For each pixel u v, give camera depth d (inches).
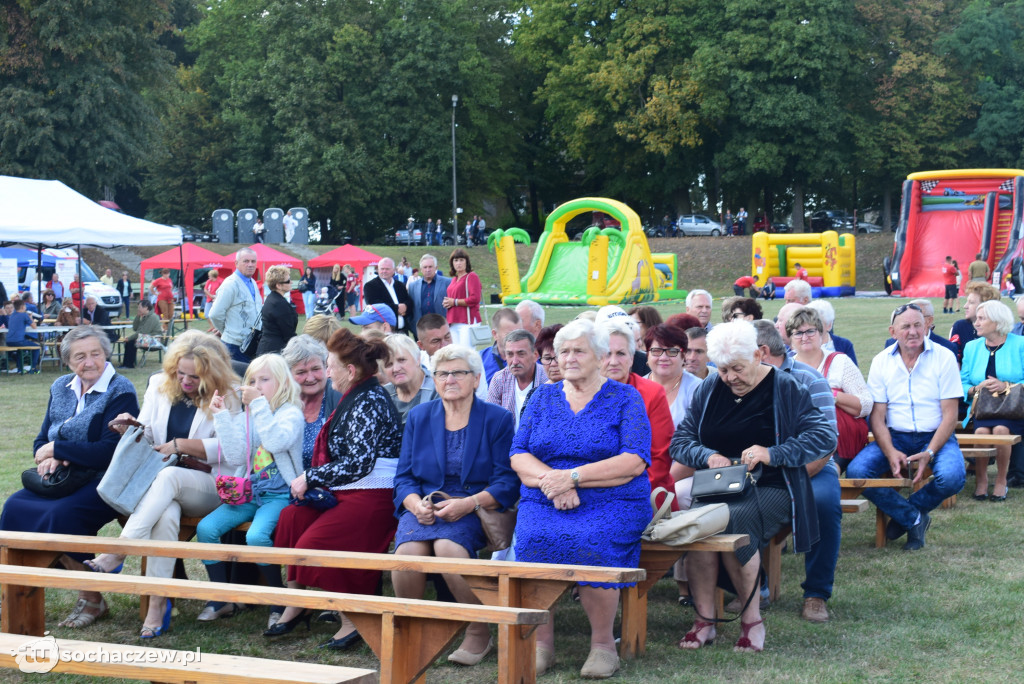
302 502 208.2
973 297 370.6
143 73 1636.3
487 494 194.9
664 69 1856.5
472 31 2102.6
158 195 2106.3
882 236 1754.4
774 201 2235.5
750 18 1784.0
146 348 765.3
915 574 234.8
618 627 205.6
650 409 211.3
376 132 1988.2
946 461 261.1
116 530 281.6
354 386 214.8
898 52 1871.3
